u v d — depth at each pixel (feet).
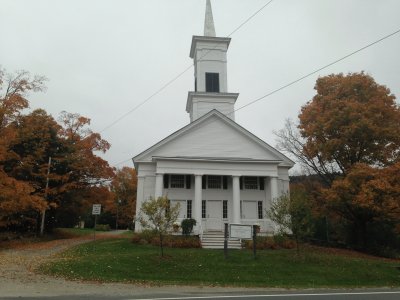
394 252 91.97
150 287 43.42
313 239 104.83
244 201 104.47
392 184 80.69
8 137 88.89
